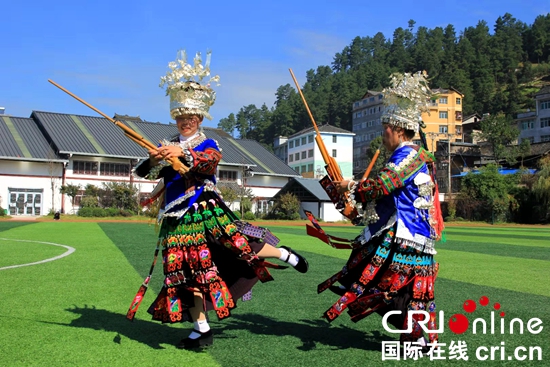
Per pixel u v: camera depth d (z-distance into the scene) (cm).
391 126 367
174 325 429
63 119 4581
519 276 780
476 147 6284
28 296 550
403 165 343
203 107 374
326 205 4494
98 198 4084
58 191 4138
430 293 349
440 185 5656
